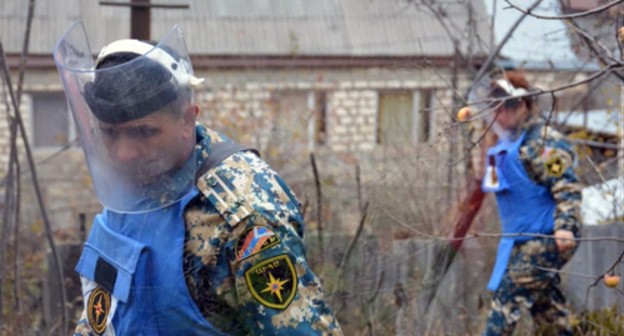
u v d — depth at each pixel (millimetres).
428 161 5766
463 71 6883
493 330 5723
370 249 5441
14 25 11242
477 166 5770
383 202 5621
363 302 5359
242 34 13406
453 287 5719
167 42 2543
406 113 6902
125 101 2451
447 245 5555
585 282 5984
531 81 6301
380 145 6805
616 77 5027
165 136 2506
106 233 2691
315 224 5605
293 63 12047
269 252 2480
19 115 5711
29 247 6773
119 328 2656
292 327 2490
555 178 5578
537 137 5609
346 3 12906
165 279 2551
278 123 9664
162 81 2471
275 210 2523
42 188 8391
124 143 2520
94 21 12820
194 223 2549
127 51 2559
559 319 5789
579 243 5668
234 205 2512
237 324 2580
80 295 5941
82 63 2797
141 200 2561
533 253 5695
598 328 5699
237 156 2611
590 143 6121
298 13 13555
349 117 10516
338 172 6773
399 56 8117
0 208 6535
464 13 7602
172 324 2568
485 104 5574
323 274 5352
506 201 5727
